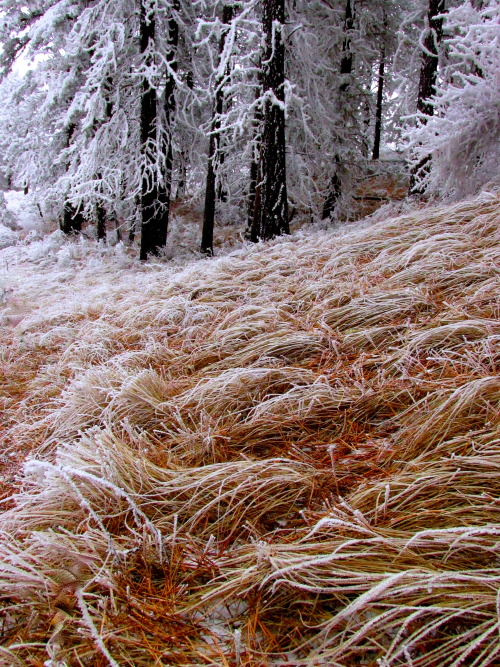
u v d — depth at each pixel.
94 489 1.94
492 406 2.07
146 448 2.34
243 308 4.05
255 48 8.92
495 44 5.57
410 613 1.25
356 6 12.12
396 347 2.86
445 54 10.79
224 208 14.36
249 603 1.38
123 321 4.78
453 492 1.68
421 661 1.13
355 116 11.81
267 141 7.61
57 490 1.94
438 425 2.05
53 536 1.64
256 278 5.09
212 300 4.71
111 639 1.28
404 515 1.62
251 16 8.85
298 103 8.40
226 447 2.31
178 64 10.54
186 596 1.44
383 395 2.41
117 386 3.05
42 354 4.48
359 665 1.18
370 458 2.03
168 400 2.83
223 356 3.43
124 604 1.42
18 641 1.33
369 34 13.16
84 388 3.04
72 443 2.65
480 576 1.27
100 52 9.25
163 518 1.79
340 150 11.16
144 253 10.02
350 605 1.19
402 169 15.52
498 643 1.12
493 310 2.91
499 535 1.42
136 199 10.89
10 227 15.22
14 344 4.79
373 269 4.34
